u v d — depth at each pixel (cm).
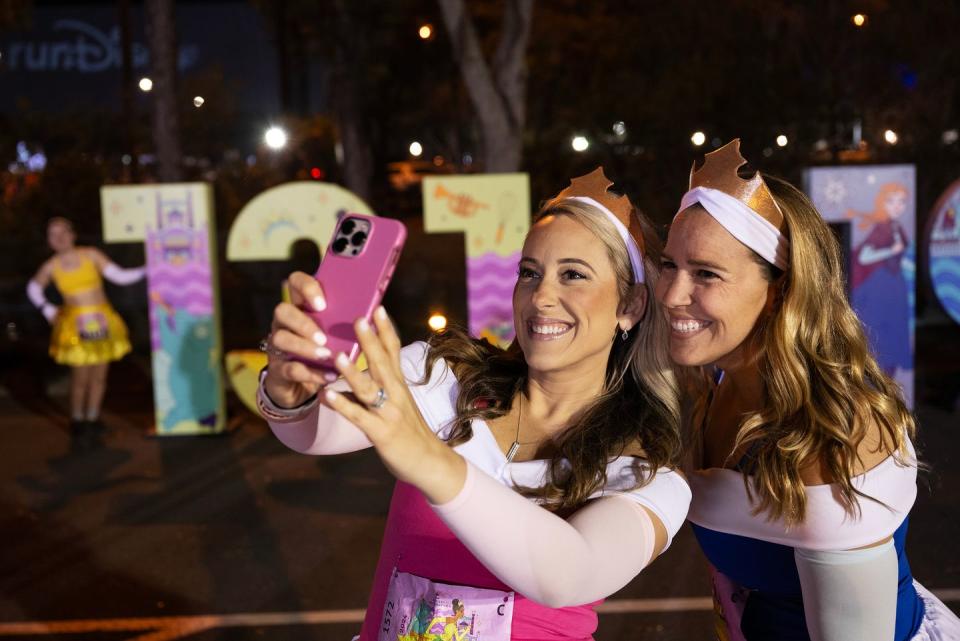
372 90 2050
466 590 184
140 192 795
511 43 1053
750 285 183
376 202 2612
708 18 1745
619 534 164
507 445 197
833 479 176
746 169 195
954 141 1440
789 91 1588
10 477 712
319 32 1928
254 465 726
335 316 146
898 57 1509
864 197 755
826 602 182
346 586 505
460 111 2434
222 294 1326
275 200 768
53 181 1673
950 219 812
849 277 761
